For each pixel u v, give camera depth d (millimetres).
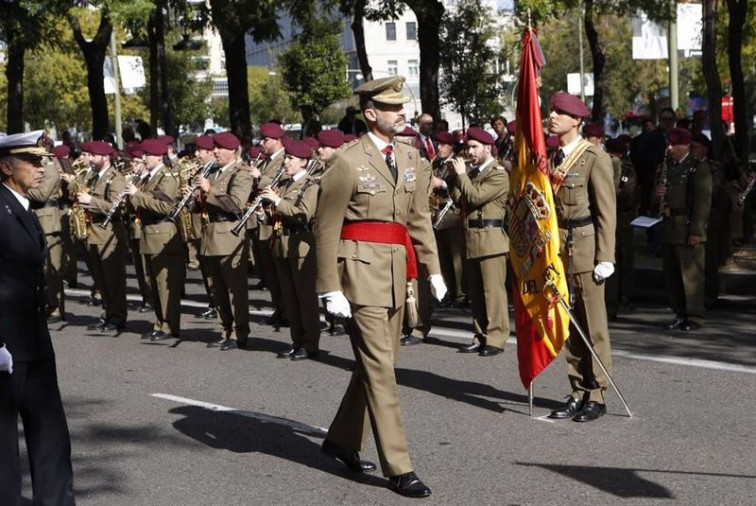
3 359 6570
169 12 29016
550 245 9312
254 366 12422
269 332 14773
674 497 7383
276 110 68938
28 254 6852
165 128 27312
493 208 12430
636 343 12664
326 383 11375
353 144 7852
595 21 35031
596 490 7578
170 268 14305
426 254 8070
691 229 13312
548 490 7625
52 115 54625
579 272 9547
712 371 11000
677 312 13672
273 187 12961
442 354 12617
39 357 6902
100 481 8273
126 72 38000
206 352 13430
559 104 9727
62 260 16625
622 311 15180
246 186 13344
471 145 12430
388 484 7941
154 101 29625
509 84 43031
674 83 29062
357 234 7750
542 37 62531
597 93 25953
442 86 36000
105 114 29094
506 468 8164
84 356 13500
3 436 6758
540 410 9859
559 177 9688
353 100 62812
